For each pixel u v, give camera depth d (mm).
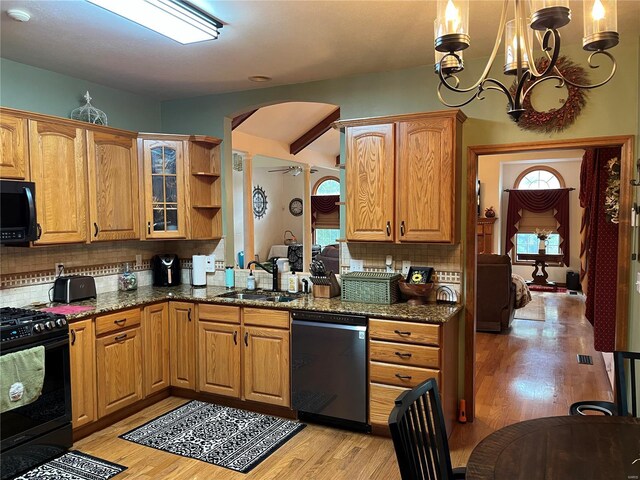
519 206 10500
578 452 1670
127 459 3076
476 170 3596
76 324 3242
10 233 3029
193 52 3365
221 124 4516
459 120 3434
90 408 3352
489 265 6273
